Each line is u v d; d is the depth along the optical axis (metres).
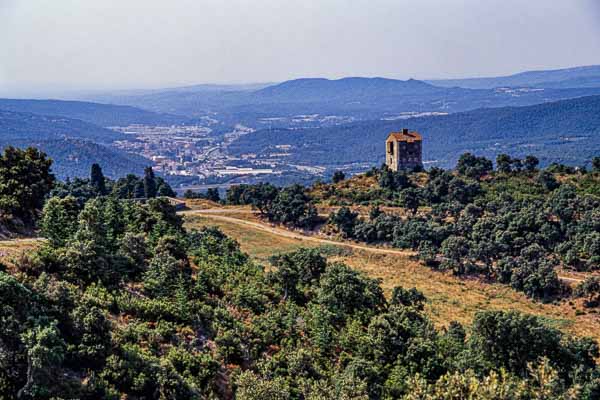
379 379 49.91
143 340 44.09
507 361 53.78
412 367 52.25
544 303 86.50
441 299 87.94
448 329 68.25
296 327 55.91
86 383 36.00
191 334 47.66
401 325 56.56
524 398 42.97
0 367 33.59
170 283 53.50
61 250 49.34
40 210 65.31
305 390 44.56
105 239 55.91
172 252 61.84
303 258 75.62
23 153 65.75
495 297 90.00
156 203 74.31
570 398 45.06
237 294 57.50
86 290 46.78
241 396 40.41
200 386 42.12
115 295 48.12
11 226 59.50
